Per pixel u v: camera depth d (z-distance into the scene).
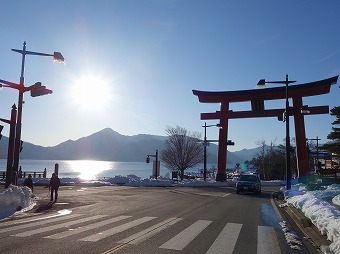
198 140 61.28
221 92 46.22
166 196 25.58
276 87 43.09
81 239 9.68
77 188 33.31
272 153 81.19
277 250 8.95
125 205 19.02
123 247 8.80
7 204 15.89
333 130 33.91
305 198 17.16
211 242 9.72
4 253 8.01
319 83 41.19
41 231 10.88
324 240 9.80
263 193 31.47
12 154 21.50
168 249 8.72
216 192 31.28
